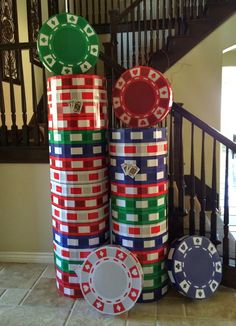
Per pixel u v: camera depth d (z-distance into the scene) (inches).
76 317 74.4
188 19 134.3
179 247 79.2
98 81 76.9
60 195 79.6
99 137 78.6
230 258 88.4
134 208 75.6
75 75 74.0
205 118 144.6
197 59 140.3
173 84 142.6
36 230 101.7
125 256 74.3
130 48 154.1
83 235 79.6
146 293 78.6
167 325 70.9
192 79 142.1
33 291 85.6
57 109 76.5
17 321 72.9
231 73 225.3
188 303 79.1
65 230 80.1
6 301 80.9
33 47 94.6
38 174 98.7
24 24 147.9
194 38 135.2
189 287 78.3
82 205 78.6
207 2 132.8
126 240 77.7
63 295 83.4
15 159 98.5
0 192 101.3
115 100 75.7
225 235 85.4
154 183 75.2
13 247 103.7
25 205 101.0
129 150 73.6
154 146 73.7
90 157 77.5
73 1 187.8
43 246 102.2
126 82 74.7
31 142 100.0
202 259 79.7
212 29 134.3
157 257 78.4
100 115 78.4
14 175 99.8
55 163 79.6
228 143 81.5
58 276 84.2
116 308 74.5
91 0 192.7
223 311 75.7
